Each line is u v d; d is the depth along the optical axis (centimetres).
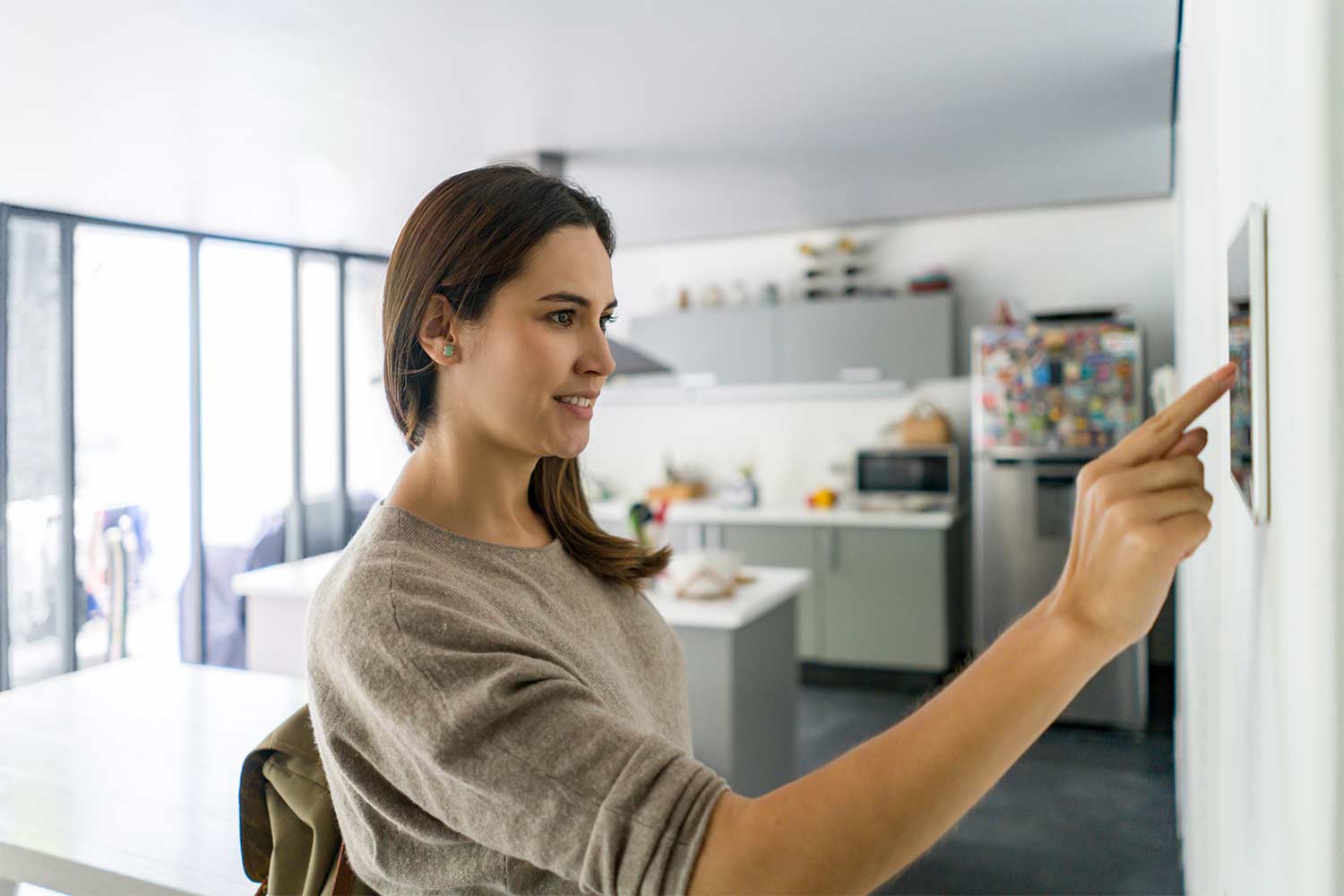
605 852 60
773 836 56
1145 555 53
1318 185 57
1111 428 454
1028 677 55
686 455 614
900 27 251
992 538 472
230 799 168
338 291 578
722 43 259
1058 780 376
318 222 483
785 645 356
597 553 99
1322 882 58
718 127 340
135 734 203
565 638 86
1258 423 76
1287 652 68
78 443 455
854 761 57
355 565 79
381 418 599
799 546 529
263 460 540
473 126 330
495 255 79
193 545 501
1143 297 512
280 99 297
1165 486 55
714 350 574
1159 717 452
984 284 543
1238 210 106
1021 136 362
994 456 471
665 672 102
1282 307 66
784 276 588
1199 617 206
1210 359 164
